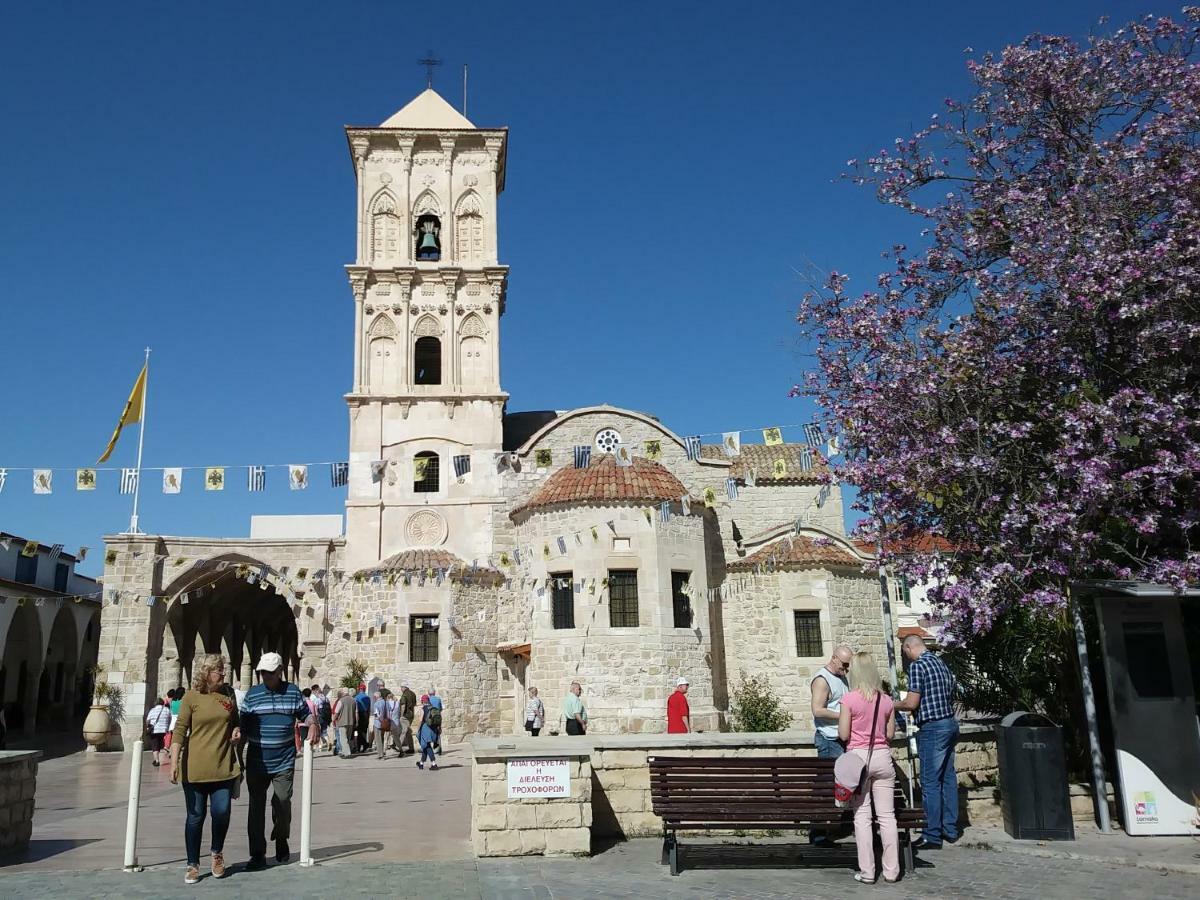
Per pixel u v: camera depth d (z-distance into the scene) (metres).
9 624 39.31
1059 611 14.21
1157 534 14.22
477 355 38.03
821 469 16.78
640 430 35.81
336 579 36.72
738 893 9.38
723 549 34.12
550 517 30.81
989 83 16.55
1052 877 10.09
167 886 9.50
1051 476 14.41
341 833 13.31
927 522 15.37
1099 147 15.36
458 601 33.66
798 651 31.67
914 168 16.97
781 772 10.59
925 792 11.90
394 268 38.12
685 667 29.59
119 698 35.34
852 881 9.93
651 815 12.30
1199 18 15.51
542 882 9.72
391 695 31.95
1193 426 13.30
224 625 47.25
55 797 19.59
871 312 16.17
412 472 36.56
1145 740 12.23
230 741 10.09
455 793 18.95
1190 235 13.43
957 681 17.58
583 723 21.30
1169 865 10.43
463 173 40.00
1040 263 14.55
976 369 14.89
